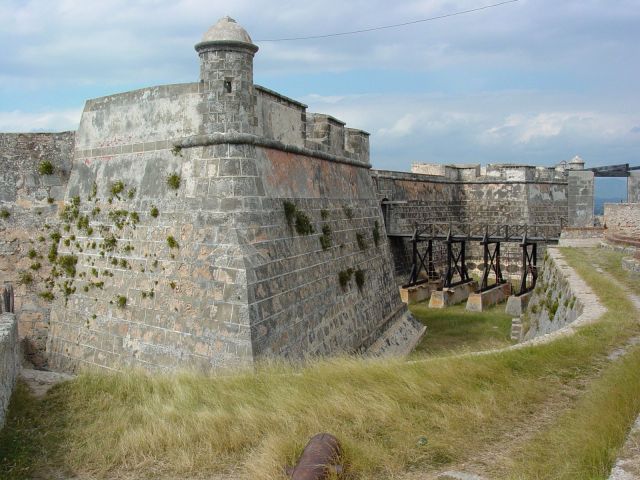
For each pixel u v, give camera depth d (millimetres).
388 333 22969
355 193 23000
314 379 10781
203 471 8320
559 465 6984
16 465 8703
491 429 8672
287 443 8336
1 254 18594
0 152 18906
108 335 16156
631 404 7941
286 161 17062
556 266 22984
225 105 14758
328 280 18375
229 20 15109
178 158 15508
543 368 10859
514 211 46406
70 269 17688
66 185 18734
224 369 13352
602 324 13430
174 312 14742
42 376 13031
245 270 13844
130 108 16844
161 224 15492
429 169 46469
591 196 51250
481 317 30422
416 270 36562
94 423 10188
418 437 8523
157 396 11211
